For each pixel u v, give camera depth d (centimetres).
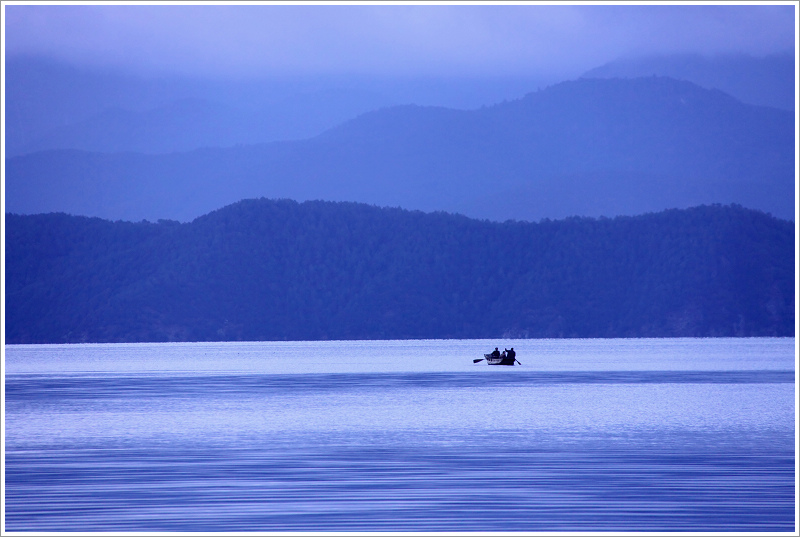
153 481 11162
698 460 12406
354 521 9412
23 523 9362
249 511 9775
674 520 9400
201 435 15125
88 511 9781
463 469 11844
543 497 10288
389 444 14050
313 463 12356
